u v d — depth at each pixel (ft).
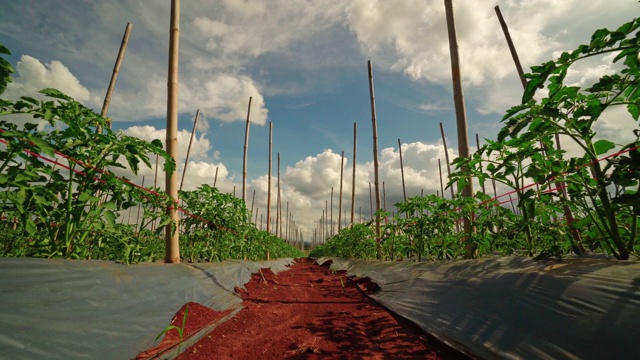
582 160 8.38
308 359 8.44
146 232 16.20
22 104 7.76
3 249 9.93
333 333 10.82
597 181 7.84
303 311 14.40
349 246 42.68
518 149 10.28
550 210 10.41
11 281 6.25
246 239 27.76
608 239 8.36
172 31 14.87
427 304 12.09
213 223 20.10
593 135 7.91
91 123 9.49
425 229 18.60
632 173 7.05
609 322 5.94
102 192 10.36
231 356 8.63
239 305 14.49
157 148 11.03
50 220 8.82
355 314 13.82
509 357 7.08
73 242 9.30
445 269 13.48
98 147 9.18
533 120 8.68
